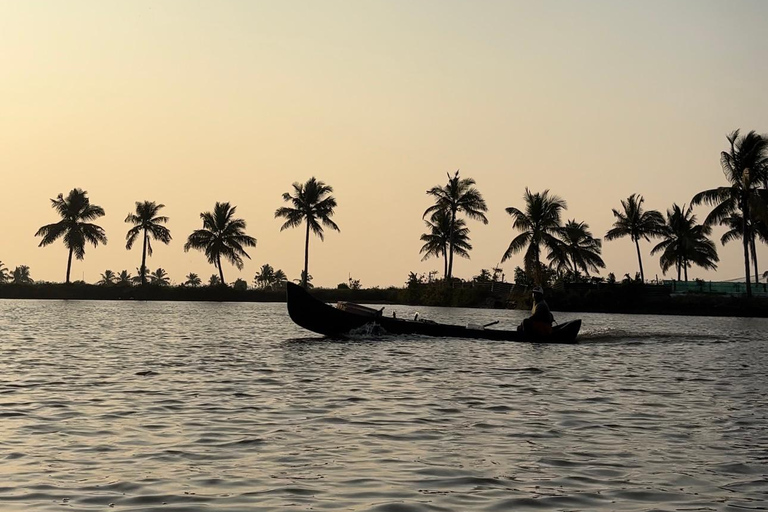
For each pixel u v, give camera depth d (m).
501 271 82.88
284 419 13.21
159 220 98.00
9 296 95.12
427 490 8.98
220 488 8.96
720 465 10.31
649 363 23.84
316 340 30.73
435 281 86.50
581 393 16.89
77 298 96.12
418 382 18.31
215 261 96.44
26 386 17.00
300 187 91.00
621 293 72.31
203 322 45.56
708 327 47.12
